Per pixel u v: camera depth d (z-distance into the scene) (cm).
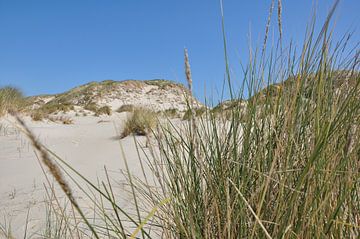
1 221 205
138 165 375
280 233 90
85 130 797
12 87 959
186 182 130
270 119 121
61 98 3641
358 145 102
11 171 355
